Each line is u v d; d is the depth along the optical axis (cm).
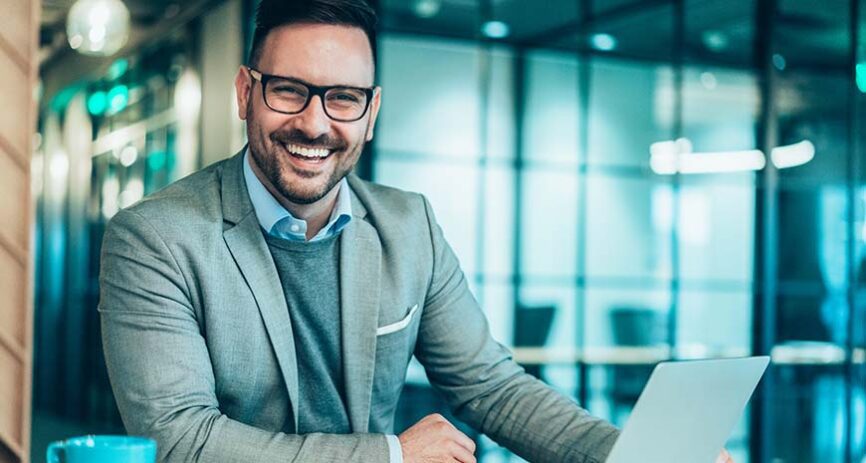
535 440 166
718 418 138
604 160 930
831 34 606
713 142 851
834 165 627
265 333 155
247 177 158
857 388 598
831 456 635
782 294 697
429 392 687
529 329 908
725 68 715
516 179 927
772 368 621
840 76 607
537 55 851
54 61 1033
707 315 895
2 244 245
